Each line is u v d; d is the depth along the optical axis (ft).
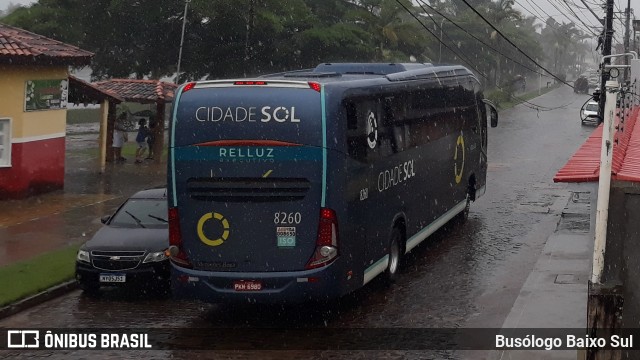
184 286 38.65
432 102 56.29
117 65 175.01
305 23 167.02
